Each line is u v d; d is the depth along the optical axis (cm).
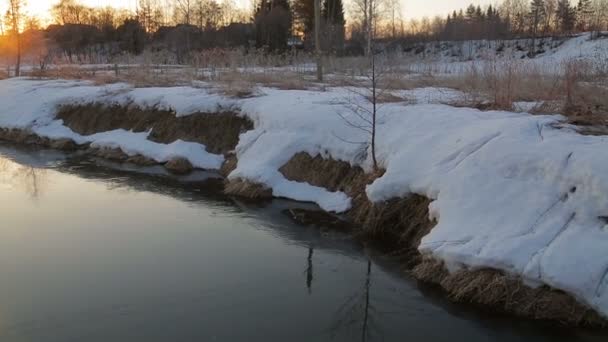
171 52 3316
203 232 905
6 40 3700
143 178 1287
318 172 1102
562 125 866
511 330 593
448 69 2327
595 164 675
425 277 710
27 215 989
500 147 788
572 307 590
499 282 626
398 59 2150
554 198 682
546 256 610
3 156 1559
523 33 5231
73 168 1399
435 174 829
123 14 5769
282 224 947
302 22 4591
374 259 796
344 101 1279
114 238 870
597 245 604
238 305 649
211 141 1445
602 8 5781
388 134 1029
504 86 1190
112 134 1648
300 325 605
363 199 966
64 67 2545
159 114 1605
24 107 1931
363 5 2933
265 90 1596
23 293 674
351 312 635
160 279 715
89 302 651
